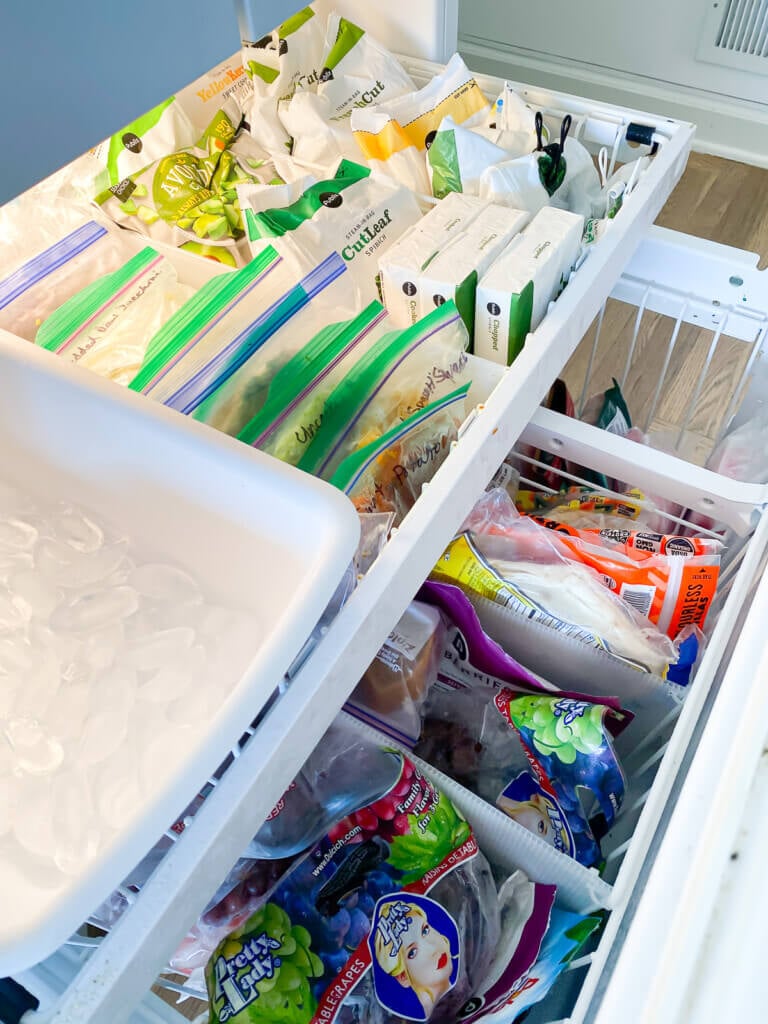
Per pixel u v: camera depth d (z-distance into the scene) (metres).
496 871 0.69
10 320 0.72
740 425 0.98
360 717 0.73
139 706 0.50
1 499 0.59
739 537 0.79
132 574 0.56
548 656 0.75
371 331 0.68
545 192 0.82
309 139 0.89
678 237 0.88
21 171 0.29
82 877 0.37
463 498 0.59
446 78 0.91
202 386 0.61
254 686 0.42
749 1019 0.30
